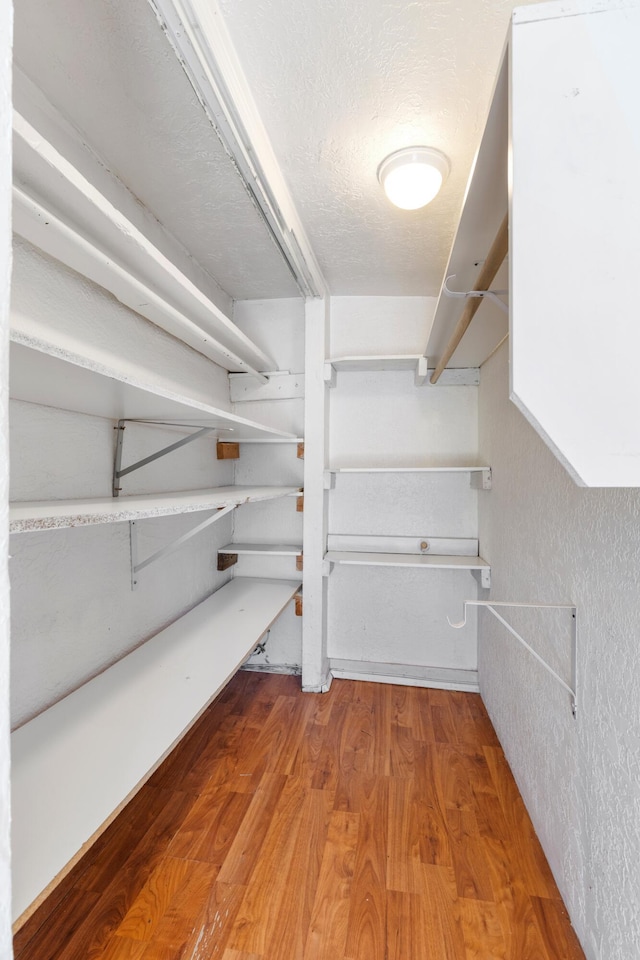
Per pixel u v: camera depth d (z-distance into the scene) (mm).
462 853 1303
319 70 1073
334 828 1389
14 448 1150
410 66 1062
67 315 1274
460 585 2422
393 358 2180
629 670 890
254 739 1860
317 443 2258
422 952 1033
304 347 2412
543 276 602
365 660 2504
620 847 899
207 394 2268
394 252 1971
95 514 862
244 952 1028
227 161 1404
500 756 1763
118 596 1555
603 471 600
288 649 2527
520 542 1628
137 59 1039
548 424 603
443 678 2414
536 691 1414
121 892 1163
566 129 599
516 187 606
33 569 1204
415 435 2473
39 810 872
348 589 2516
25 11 927
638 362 591
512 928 1090
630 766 875
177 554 1977
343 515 2537
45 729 1140
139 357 1649
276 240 1654
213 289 2309
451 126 1253
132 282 1154
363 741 1854
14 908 687
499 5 917
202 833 1361
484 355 2084
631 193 589
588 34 596
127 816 1428
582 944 1045
